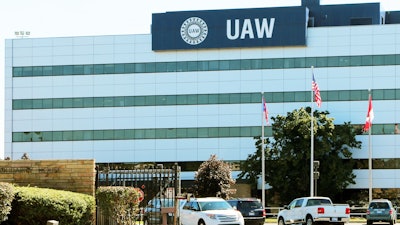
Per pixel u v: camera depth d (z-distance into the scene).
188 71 75.44
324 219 36.94
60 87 77.25
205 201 34.94
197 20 75.31
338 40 73.12
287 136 68.25
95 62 76.94
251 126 74.00
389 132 71.88
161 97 75.81
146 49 76.25
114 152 76.06
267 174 69.00
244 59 74.56
